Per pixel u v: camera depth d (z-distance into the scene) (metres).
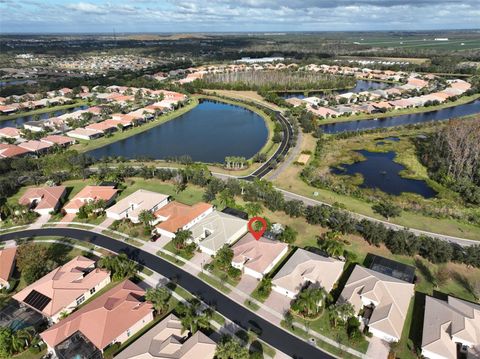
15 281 90.00
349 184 143.38
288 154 175.75
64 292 81.31
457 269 89.62
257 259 89.56
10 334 69.19
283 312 77.62
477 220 112.94
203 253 97.81
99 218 117.75
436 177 145.62
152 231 108.00
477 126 163.50
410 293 78.44
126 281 84.38
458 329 67.38
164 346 67.25
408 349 67.94
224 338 68.38
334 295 81.94
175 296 82.75
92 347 68.00
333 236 99.50
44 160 163.38
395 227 109.69
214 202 125.94
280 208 117.62
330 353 67.81
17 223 116.56
